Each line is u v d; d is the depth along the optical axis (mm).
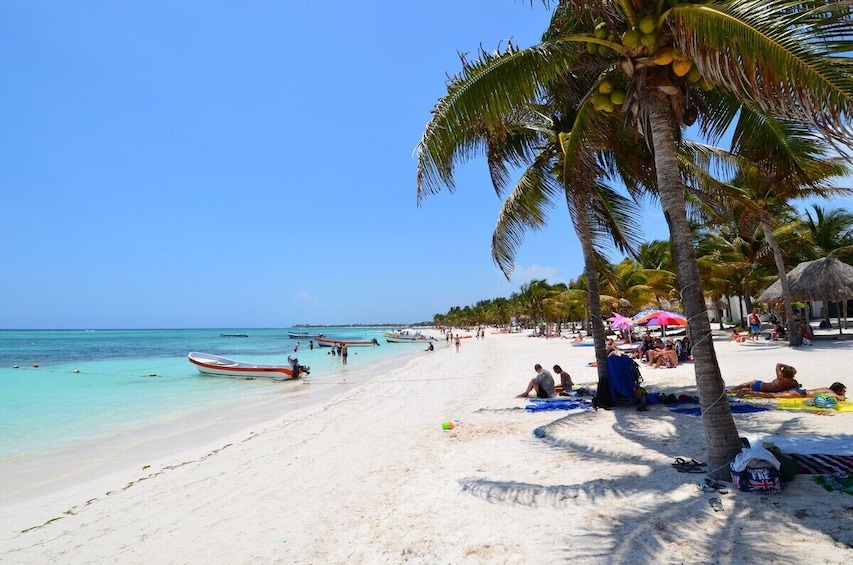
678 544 3992
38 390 22781
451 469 6918
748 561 3615
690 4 4809
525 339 58625
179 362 41875
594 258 11422
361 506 5957
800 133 6305
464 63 6004
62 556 5543
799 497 4570
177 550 5363
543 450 7340
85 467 9891
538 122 10773
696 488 5117
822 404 8148
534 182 11117
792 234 25828
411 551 4508
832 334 24297
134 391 22250
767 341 23156
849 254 26125
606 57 6023
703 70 4559
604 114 7102
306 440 10383
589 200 8633
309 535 5297
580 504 5102
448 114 6008
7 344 85000
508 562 4074
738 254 27766
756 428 7191
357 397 17000
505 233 11078
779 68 3912
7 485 8852
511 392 14016
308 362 39344
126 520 6516
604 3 5473
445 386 17969
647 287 32750
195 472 8617
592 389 12945
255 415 15258
